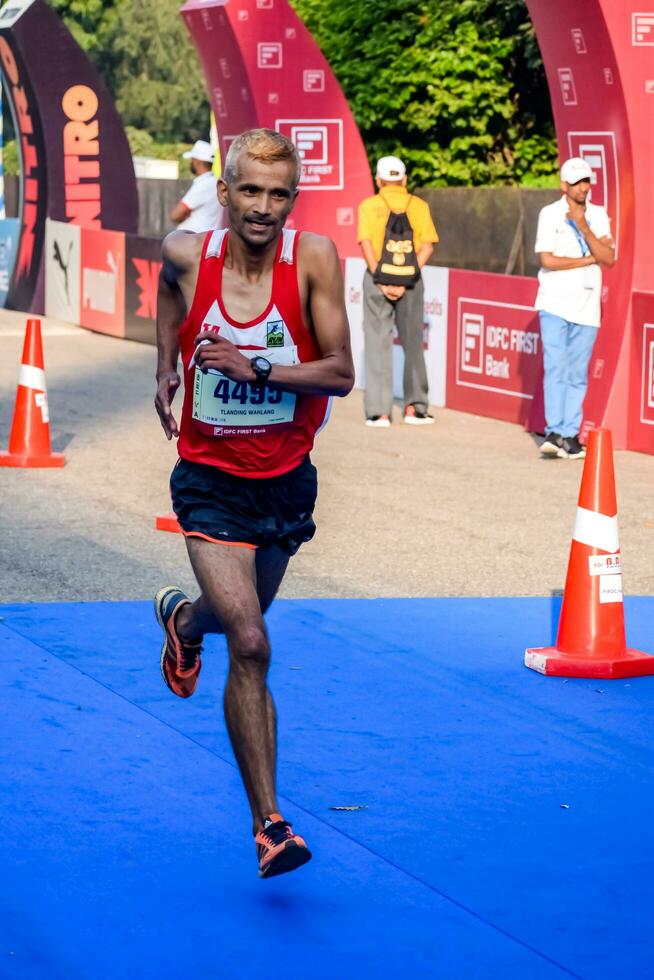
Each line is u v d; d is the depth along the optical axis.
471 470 14.56
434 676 8.28
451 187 30.09
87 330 26.52
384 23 31.59
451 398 18.69
